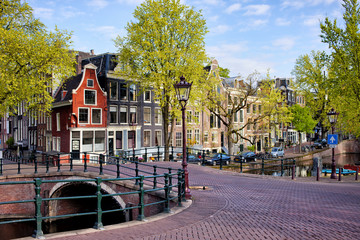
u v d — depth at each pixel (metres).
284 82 61.03
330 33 19.58
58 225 18.19
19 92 19.75
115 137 31.14
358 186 16.22
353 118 22.11
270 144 43.47
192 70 23.58
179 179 9.39
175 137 36.91
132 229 6.87
